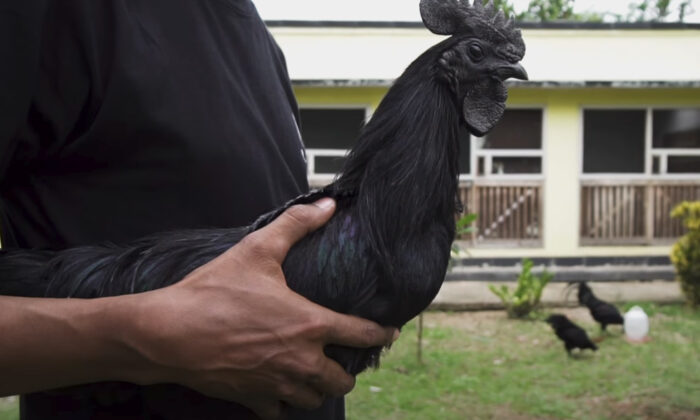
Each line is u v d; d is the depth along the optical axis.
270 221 1.28
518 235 11.34
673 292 10.45
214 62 1.41
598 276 11.20
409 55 11.34
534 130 11.34
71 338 0.99
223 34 1.50
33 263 1.24
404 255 1.21
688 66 11.26
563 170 11.27
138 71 1.25
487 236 11.33
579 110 11.23
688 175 11.30
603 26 11.17
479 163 11.30
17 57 1.07
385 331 1.22
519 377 6.47
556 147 11.24
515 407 5.65
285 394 1.13
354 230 1.22
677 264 9.58
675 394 5.91
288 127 1.63
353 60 11.31
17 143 1.17
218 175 1.36
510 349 7.56
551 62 11.23
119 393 1.25
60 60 1.21
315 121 11.41
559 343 7.80
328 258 1.19
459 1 1.41
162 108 1.29
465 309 9.73
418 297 1.21
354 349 1.22
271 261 1.13
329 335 1.12
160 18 1.36
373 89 11.23
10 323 0.97
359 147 1.30
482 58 1.37
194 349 1.02
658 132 11.66
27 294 1.20
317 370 1.12
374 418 5.38
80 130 1.26
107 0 1.27
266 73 1.60
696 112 11.56
